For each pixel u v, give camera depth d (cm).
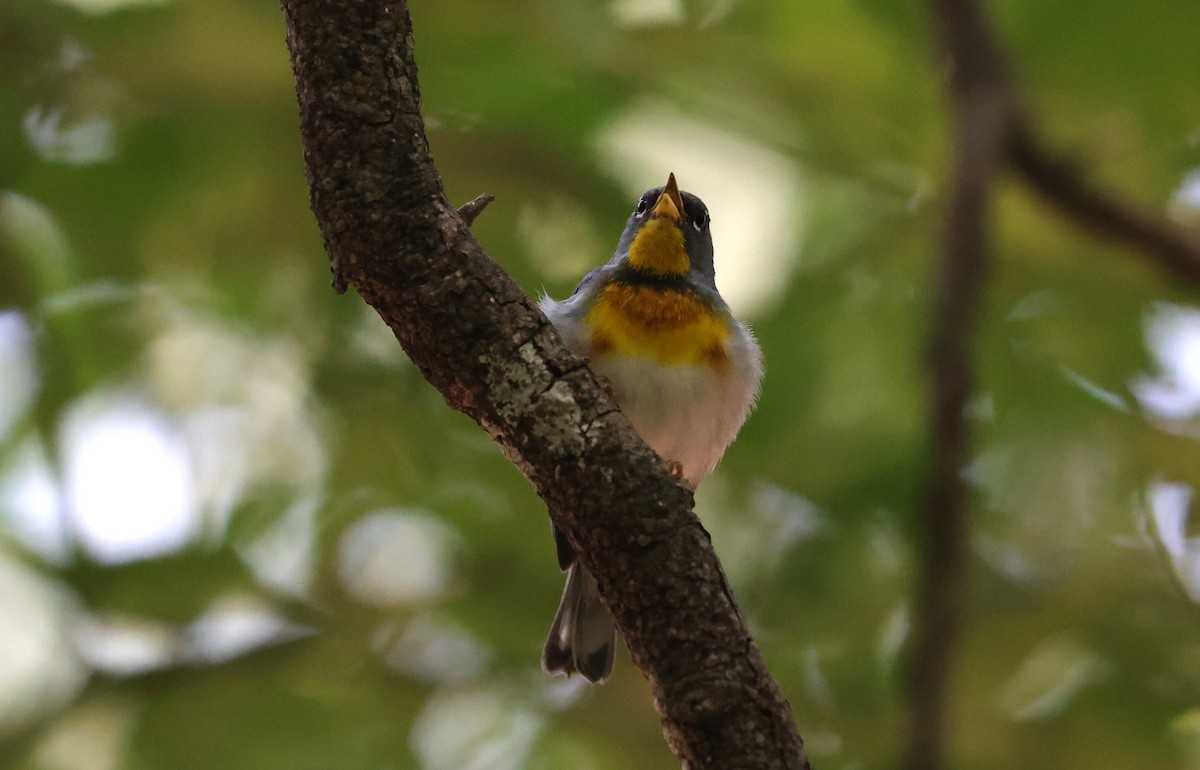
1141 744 1000
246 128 991
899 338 1052
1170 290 1062
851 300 1048
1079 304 1093
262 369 1120
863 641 1088
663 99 976
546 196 1002
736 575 1127
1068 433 1127
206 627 1055
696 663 512
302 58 534
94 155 998
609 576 531
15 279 1021
